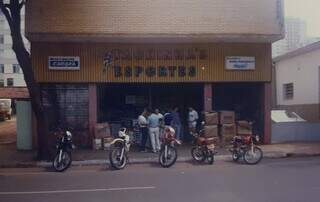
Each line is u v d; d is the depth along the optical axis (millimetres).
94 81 20312
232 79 20969
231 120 20656
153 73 20594
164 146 15711
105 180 12633
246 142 15859
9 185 12055
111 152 15250
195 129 20703
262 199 9391
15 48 16641
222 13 20141
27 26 19156
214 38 20000
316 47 23594
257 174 13047
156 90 21406
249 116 21703
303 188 10547
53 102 20375
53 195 10375
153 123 18844
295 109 26609
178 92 21516
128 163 16750
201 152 16344
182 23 19750
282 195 9750
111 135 20953
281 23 20312
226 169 14477
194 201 9367
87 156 17828
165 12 19828
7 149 20609
